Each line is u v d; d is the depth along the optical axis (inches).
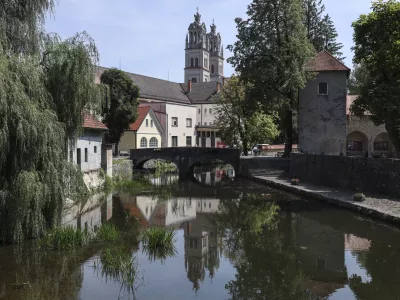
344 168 1021.2
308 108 1441.9
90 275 444.1
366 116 1701.5
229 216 800.9
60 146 540.1
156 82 2861.7
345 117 1428.4
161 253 535.5
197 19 4500.5
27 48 563.8
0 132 461.4
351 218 735.1
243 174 1546.5
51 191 522.0
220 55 5103.3
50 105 544.7
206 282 434.6
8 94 473.7
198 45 4446.4
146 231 625.0
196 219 772.6
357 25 1081.4
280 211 834.8
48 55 563.2
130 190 1153.4
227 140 1867.6
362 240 595.8
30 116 487.2
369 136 1718.8
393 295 397.7
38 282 420.5
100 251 526.9
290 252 543.8
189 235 642.8
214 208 895.1
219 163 2346.2
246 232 663.1
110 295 396.2
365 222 703.7
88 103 598.9
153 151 1716.3
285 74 1302.9
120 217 770.8
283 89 1378.0
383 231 645.3
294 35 1371.8
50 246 524.1
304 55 1323.8
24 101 486.0
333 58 1454.2
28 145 491.8
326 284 427.2
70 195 575.2
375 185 895.1
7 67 488.1
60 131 535.2
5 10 545.0
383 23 1016.2
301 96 1446.9
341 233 639.1
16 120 482.0
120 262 476.1
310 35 2025.1
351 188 987.9
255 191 1155.9
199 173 1823.3
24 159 497.7
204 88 3065.9
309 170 1216.8
